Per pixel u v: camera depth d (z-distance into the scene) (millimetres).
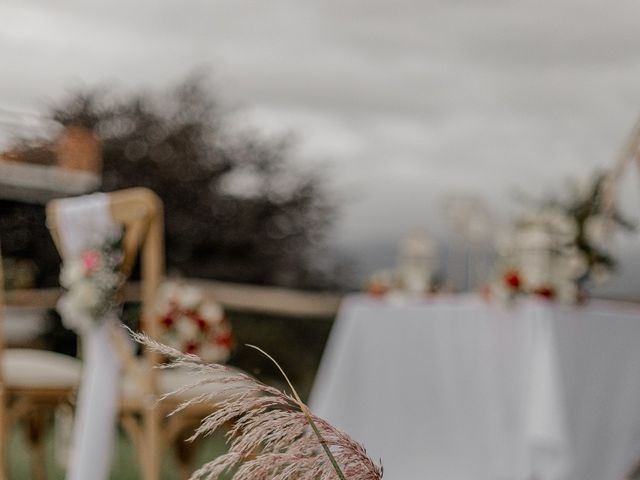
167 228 12336
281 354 8820
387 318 3889
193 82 13320
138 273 8961
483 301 3607
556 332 3385
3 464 3785
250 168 13227
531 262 3553
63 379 3883
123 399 3637
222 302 8805
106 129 12664
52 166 6832
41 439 4555
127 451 6156
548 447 3336
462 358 3631
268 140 13391
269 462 1346
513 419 3453
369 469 1377
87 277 3617
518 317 3465
